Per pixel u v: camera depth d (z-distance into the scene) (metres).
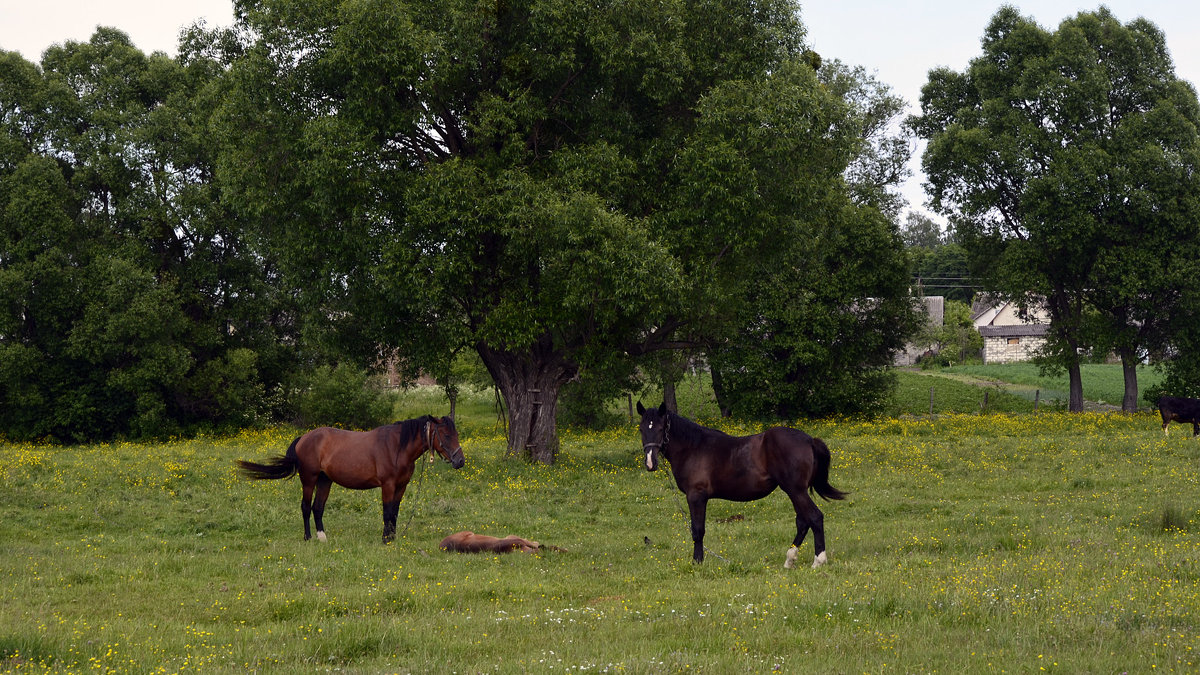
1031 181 42.88
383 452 15.09
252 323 46.34
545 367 26.78
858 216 44.41
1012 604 9.09
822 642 7.96
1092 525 15.09
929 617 8.79
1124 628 8.19
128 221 42.19
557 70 22.89
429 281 22.25
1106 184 42.19
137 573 12.29
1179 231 42.22
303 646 8.20
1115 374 73.38
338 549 14.12
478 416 55.81
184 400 43.72
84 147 41.16
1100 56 45.59
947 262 115.62
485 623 9.16
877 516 17.33
